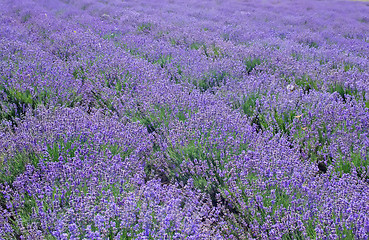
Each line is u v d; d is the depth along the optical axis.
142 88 5.32
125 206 2.72
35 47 7.30
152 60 7.44
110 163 3.44
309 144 4.21
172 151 3.95
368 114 4.61
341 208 2.86
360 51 9.71
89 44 7.70
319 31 13.19
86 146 3.62
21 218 2.77
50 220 2.63
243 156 3.59
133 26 11.49
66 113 4.34
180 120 4.54
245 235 2.94
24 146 3.53
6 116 4.57
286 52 8.20
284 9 18.42
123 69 6.11
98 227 2.48
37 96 4.97
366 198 3.01
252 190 3.16
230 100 5.39
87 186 3.12
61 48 7.61
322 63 7.99
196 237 2.54
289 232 2.78
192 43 9.29
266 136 4.15
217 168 3.55
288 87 5.92
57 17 12.33
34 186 2.99
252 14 16.03
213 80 6.30
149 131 4.57
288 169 3.44
